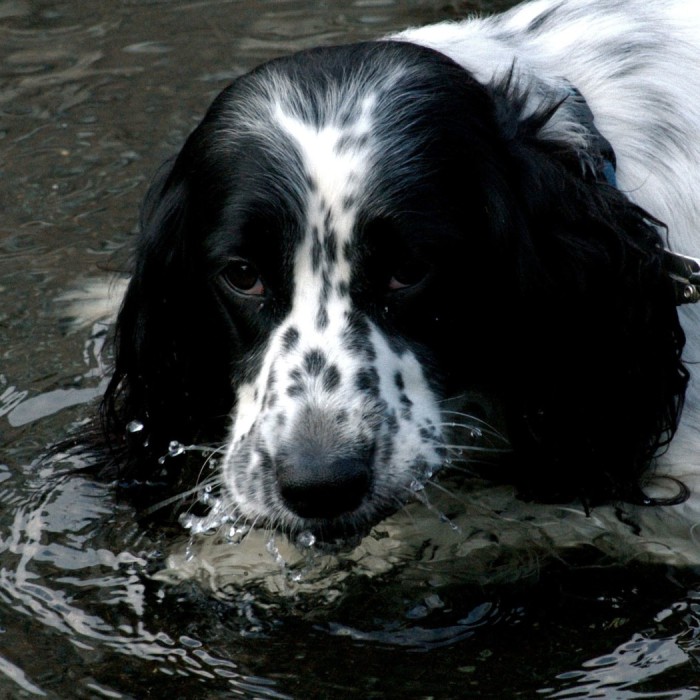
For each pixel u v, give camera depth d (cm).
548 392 782
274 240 700
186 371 812
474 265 727
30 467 832
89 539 774
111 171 1118
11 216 1070
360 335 691
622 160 824
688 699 643
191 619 712
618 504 797
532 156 751
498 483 812
